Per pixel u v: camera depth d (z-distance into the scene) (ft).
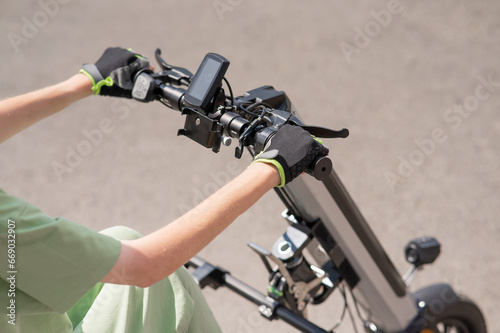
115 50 5.16
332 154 11.54
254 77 14.24
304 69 14.34
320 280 5.74
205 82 4.41
